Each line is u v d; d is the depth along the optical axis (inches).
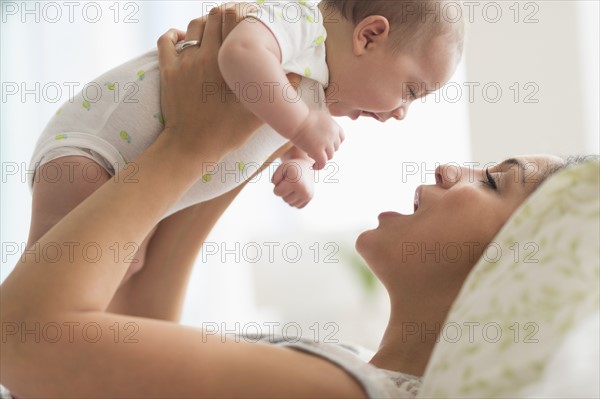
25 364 28.3
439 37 44.1
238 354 29.1
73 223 30.7
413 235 39.5
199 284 149.9
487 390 22.8
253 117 36.1
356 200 144.7
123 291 49.7
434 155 139.6
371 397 29.0
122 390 27.9
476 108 136.9
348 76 43.3
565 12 129.2
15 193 150.8
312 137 36.6
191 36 39.1
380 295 143.3
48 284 28.7
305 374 29.2
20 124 151.1
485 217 38.8
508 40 134.2
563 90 129.8
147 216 32.1
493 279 26.0
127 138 39.1
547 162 41.5
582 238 24.4
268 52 36.1
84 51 150.8
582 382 22.8
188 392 27.9
